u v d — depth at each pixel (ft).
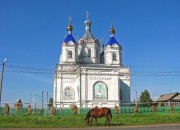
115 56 304.30
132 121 126.72
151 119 133.80
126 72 285.43
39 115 155.63
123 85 282.97
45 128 101.96
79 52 312.50
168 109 184.34
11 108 157.17
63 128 101.60
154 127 100.12
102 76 253.85
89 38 313.94
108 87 252.83
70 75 276.41
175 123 121.70
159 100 327.47
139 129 91.61
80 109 175.63
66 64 285.84
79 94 249.96
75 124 114.83
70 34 305.53
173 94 313.32
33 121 121.70
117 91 252.21
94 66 291.99
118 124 115.85
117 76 255.50
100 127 104.37
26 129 98.43
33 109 161.79
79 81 252.42
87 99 248.32
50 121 122.52
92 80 252.42
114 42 307.17
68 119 130.52
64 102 270.26
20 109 159.43
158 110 183.01
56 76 274.77
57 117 137.08
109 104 248.93
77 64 291.99
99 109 112.27
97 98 249.34
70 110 170.81
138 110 183.11
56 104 269.23
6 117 129.29
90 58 309.22
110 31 312.71
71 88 274.77
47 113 163.53
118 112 171.83
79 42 316.81
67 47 298.15
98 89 251.19
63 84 274.57
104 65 296.92
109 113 112.78
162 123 122.11
